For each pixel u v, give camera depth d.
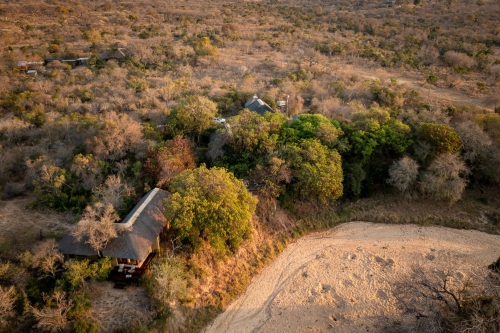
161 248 36.09
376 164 49.28
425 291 34.97
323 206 46.94
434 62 92.31
